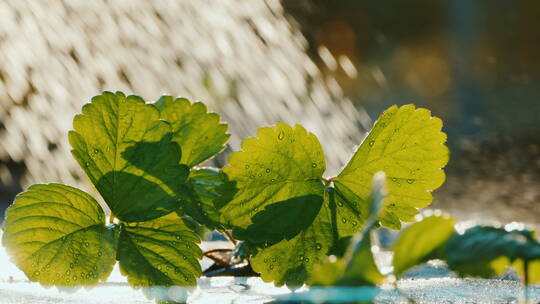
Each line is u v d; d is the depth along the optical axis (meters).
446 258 0.61
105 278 0.73
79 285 0.73
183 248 0.74
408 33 7.94
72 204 0.74
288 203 0.75
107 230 0.74
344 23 7.48
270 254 0.75
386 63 6.89
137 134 0.75
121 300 0.75
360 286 0.59
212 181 0.80
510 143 3.05
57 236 0.73
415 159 0.75
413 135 0.75
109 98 0.75
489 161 2.73
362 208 0.75
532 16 7.00
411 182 0.75
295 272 0.74
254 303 0.73
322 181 0.75
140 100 0.75
